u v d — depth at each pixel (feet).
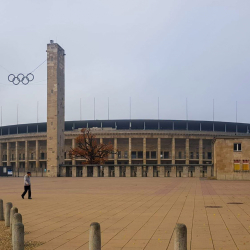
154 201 90.12
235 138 211.61
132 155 414.41
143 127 428.15
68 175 305.53
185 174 267.80
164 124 428.56
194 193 114.01
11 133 465.06
